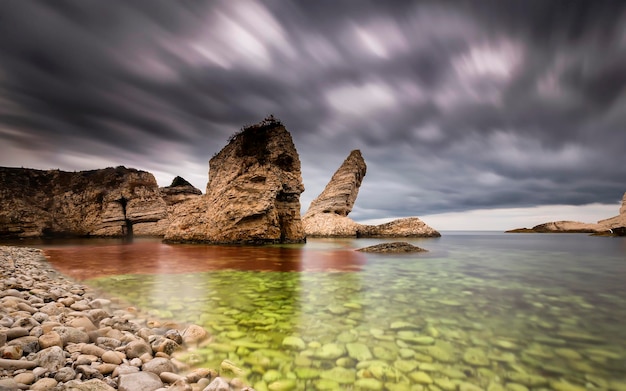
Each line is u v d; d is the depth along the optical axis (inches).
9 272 415.5
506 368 174.2
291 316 265.4
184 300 314.7
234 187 1171.9
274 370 167.8
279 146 1306.6
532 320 264.2
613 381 161.9
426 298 339.3
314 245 1201.4
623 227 2269.9
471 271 564.4
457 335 224.8
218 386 140.3
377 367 172.6
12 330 164.6
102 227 2036.2
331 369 169.6
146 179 2252.7
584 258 843.4
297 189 1327.5
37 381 127.2
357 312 280.4
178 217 1320.1
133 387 133.0
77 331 183.8
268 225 1167.6
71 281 408.8
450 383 156.7
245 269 526.9
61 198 2087.8
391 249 936.9
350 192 2332.7
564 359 187.5
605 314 285.9
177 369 166.4
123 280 419.5
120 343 188.2
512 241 1908.2
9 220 1780.3
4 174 1968.5
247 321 250.7
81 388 125.6
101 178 2251.5
